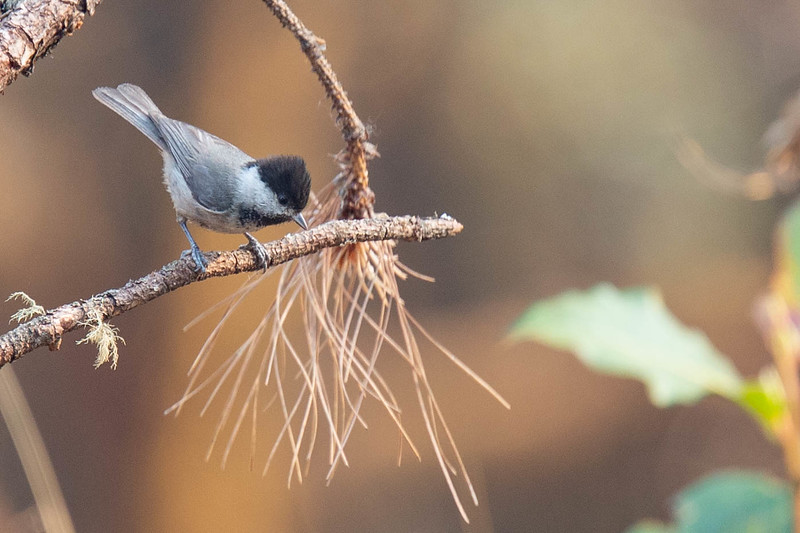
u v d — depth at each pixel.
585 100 21.16
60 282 12.31
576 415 18.61
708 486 3.72
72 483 11.03
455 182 22.09
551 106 21.16
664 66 21.09
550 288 22.06
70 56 12.23
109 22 12.04
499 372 19.80
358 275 3.68
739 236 22.06
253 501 11.31
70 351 11.36
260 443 11.38
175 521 11.04
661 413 18.69
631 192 22.20
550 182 22.17
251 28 11.68
